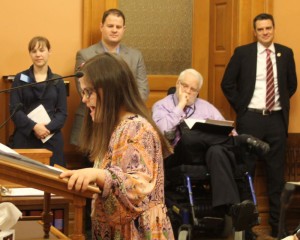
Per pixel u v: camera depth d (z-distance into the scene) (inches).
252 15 222.8
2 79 201.0
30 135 180.1
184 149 167.8
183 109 185.6
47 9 206.1
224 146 168.7
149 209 78.8
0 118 196.4
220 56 229.0
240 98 214.5
